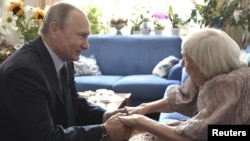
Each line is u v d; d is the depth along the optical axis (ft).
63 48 4.87
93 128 4.70
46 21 4.85
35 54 4.71
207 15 12.36
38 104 4.29
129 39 14.93
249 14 11.41
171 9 15.42
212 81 4.07
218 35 4.17
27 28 9.03
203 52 4.10
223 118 3.89
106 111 5.89
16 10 8.73
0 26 9.07
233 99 3.88
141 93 12.10
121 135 4.80
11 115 4.50
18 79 4.25
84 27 4.81
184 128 4.11
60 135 4.41
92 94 9.59
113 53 14.82
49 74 4.75
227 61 4.10
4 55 8.43
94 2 16.30
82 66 13.94
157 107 5.64
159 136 4.42
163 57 14.42
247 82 4.01
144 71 14.44
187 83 5.50
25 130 4.30
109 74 14.69
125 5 16.21
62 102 4.99
